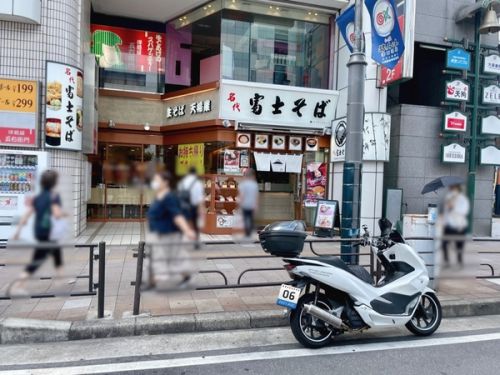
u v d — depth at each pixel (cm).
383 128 1023
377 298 434
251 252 841
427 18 1129
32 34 836
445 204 630
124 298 531
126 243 904
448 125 1111
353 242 567
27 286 539
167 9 1203
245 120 1091
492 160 1155
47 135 838
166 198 523
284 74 1170
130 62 1277
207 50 1184
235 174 1112
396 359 396
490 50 1161
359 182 603
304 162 1174
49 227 529
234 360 387
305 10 1167
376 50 854
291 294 411
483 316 546
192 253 559
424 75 1244
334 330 430
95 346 414
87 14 1086
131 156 1261
